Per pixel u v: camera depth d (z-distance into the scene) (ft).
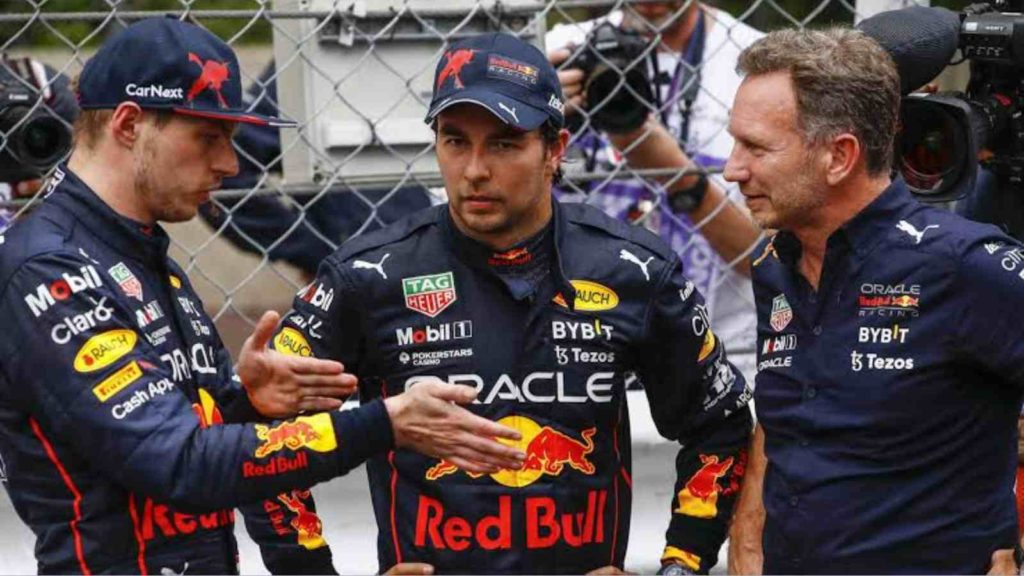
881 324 25.40
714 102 35.99
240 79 25.13
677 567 28.19
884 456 25.35
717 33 35.99
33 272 23.39
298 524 27.66
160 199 24.48
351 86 30.86
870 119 25.38
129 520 24.14
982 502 25.49
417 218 27.12
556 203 27.04
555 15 36.94
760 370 27.09
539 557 26.40
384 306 26.55
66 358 23.20
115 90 24.16
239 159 34.42
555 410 26.50
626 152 33.22
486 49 25.91
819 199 25.62
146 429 23.07
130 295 24.25
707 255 35.99
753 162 25.66
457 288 26.55
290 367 24.06
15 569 29.68
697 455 28.50
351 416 23.43
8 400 23.93
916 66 27.78
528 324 26.45
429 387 23.52
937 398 25.14
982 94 28.89
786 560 26.23
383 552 27.22
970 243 24.95
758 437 28.63
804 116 25.32
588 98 33.12
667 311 27.20
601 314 26.68
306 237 35.04
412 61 30.99
